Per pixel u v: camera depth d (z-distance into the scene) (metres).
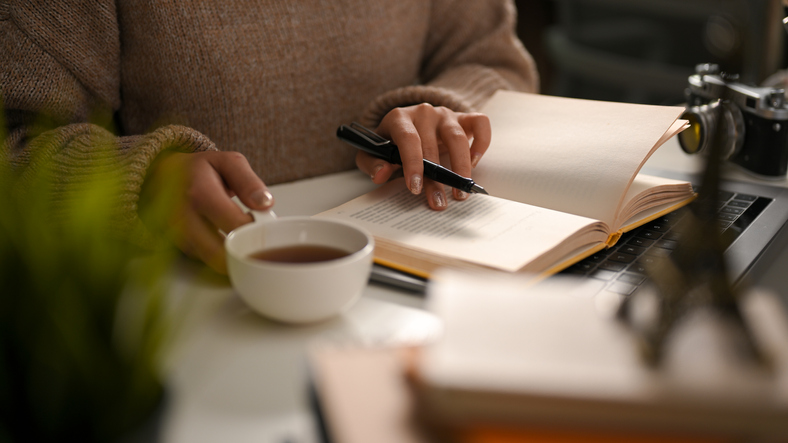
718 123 0.28
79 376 0.22
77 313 0.23
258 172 0.87
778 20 1.12
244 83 0.81
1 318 0.22
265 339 0.40
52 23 0.65
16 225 0.24
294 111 0.87
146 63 0.78
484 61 1.02
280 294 0.38
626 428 0.23
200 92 0.80
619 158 0.59
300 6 0.84
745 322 0.26
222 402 0.33
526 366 0.24
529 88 1.05
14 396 0.22
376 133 0.70
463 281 0.32
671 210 0.62
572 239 0.49
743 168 0.79
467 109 0.77
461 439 0.24
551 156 0.63
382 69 0.95
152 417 0.24
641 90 2.07
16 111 0.64
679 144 0.87
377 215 0.56
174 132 0.56
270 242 0.44
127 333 0.24
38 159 0.53
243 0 0.80
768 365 0.24
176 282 0.47
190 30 0.77
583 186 0.58
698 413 0.22
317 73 0.88
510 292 0.30
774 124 0.73
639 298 0.29
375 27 0.92
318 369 0.30
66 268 0.24
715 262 0.28
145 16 0.75
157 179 0.51
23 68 0.63
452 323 0.27
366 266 0.40
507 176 0.63
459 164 0.62
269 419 0.32
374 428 0.26
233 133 0.83
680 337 0.25
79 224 0.25
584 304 0.29
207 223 0.49
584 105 0.71
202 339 0.39
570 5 2.24
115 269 0.25
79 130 0.57
